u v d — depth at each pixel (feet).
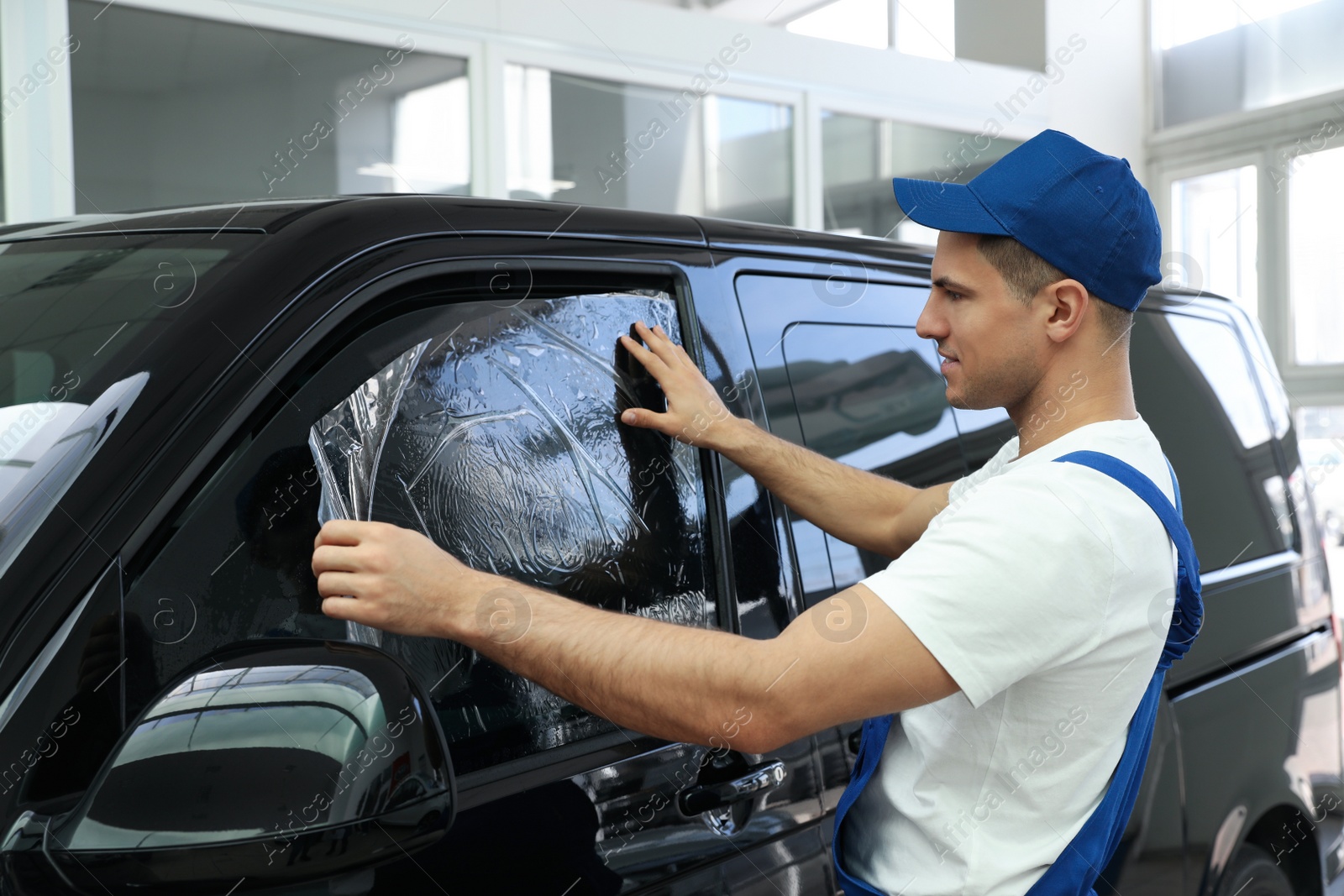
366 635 3.31
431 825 2.64
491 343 3.83
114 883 2.45
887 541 4.46
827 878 4.48
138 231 4.06
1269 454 8.65
